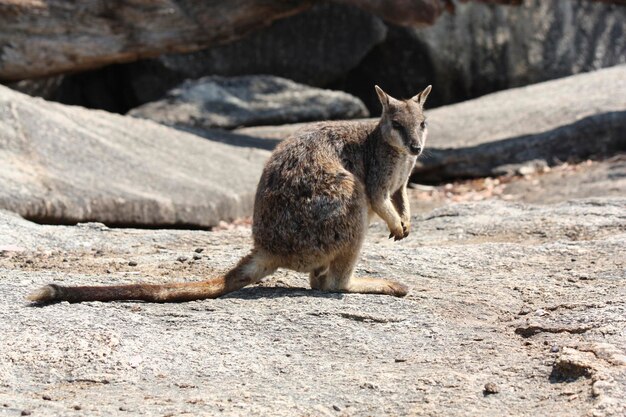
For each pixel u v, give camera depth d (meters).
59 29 32.78
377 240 22.02
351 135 16.25
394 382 12.34
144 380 12.55
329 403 11.70
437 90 49.59
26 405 11.44
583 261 18.25
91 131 29.78
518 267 18.05
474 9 49.69
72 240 20.08
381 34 47.53
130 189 27.33
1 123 27.11
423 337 14.05
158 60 43.97
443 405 11.65
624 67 45.53
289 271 17.55
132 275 16.95
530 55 50.88
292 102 43.12
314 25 46.59
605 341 13.15
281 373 12.73
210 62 44.97
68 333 13.59
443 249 19.25
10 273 16.66
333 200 15.20
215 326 14.15
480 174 35.69
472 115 40.84
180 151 31.75
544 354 13.21
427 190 35.03
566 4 51.72
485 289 16.52
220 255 18.70
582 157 35.91
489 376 12.56
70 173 26.83
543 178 33.94
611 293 15.62
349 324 14.40
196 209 28.23
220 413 11.22
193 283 15.27
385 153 16.23
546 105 40.28
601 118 36.34
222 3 33.94
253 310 14.82
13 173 25.48
